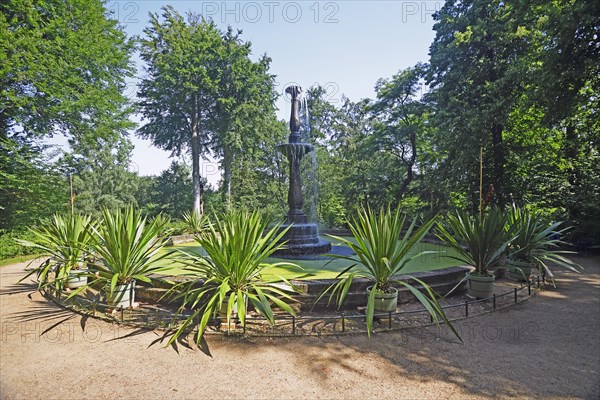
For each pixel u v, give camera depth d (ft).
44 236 20.18
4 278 23.99
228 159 88.12
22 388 8.87
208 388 8.84
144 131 84.07
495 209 18.30
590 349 11.37
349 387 8.87
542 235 21.61
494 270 21.98
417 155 68.64
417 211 57.47
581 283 21.31
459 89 46.34
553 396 8.46
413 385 8.97
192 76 75.15
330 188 81.51
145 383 9.10
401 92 62.28
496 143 45.11
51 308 16.11
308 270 20.30
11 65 38.78
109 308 14.93
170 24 81.56
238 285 13.66
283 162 86.99
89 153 94.68
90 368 9.97
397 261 14.03
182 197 101.76
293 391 8.66
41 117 45.44
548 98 33.30
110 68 53.57
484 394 8.54
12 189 44.06
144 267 16.31
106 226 16.55
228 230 14.25
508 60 43.39
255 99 82.38
